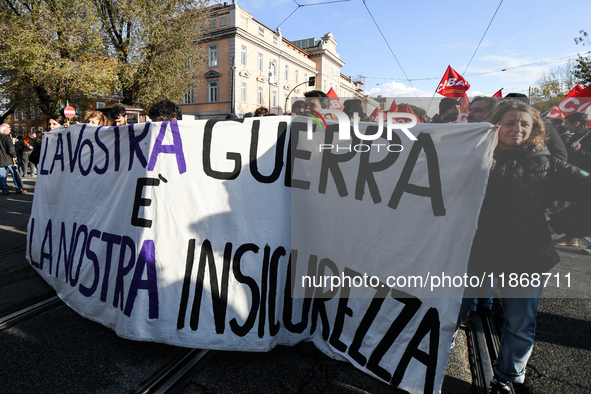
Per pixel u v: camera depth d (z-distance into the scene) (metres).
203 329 2.07
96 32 13.84
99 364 2.00
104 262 2.33
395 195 1.85
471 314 2.71
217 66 28.11
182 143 2.21
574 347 2.29
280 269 2.13
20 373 1.91
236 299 2.09
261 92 30.73
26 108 17.53
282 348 2.19
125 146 2.38
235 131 2.19
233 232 2.13
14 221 5.25
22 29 12.71
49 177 3.03
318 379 1.92
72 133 2.77
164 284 2.11
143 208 2.18
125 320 2.10
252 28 28.59
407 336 1.81
